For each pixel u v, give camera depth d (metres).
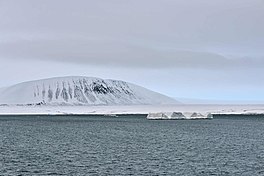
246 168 46.62
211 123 165.88
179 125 148.62
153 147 69.62
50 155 58.16
